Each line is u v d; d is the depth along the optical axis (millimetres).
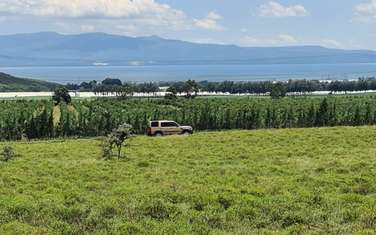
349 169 26141
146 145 43438
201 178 24531
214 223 16578
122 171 27922
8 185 23703
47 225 16438
